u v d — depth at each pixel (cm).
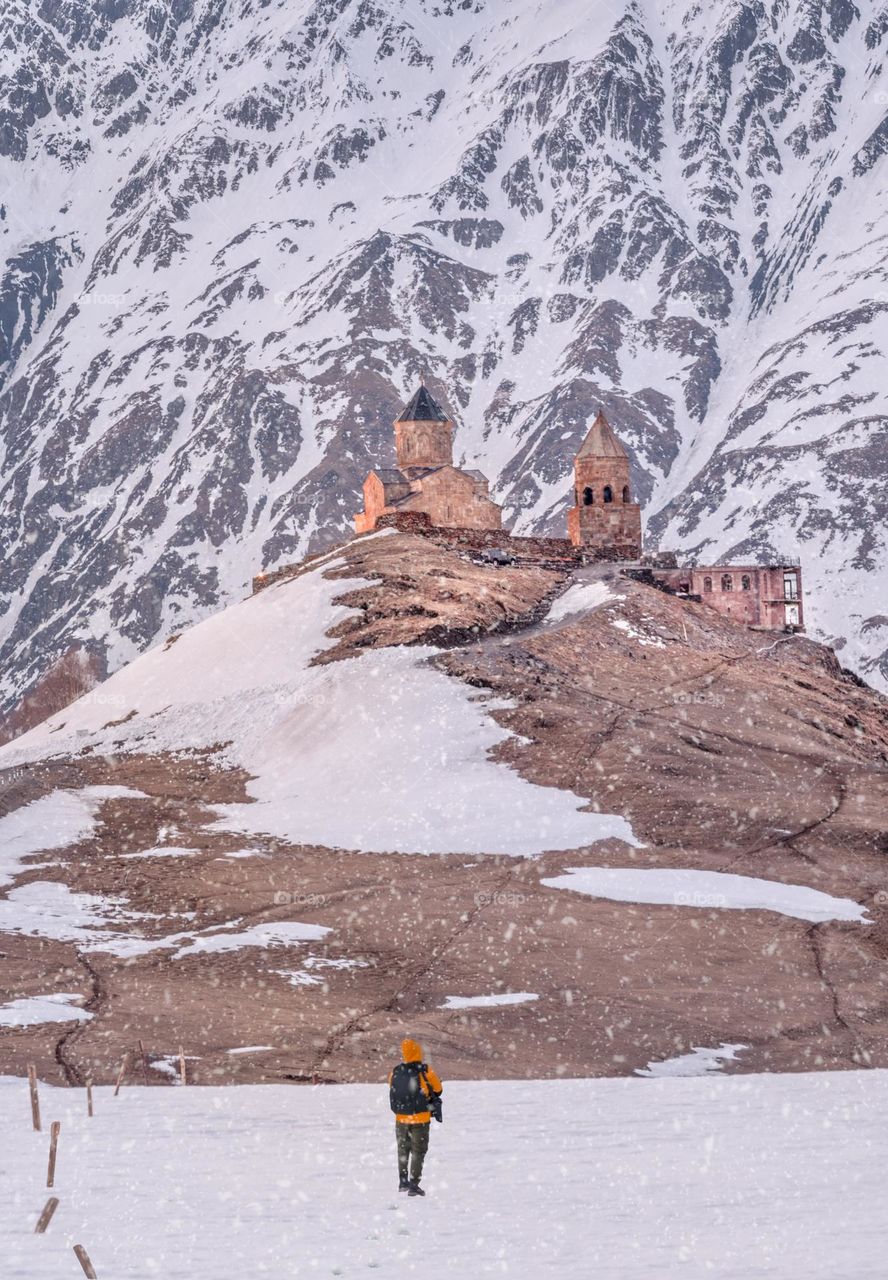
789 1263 2727
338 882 11850
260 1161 4069
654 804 13850
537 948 9956
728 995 9088
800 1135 4369
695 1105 5231
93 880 12031
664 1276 2645
